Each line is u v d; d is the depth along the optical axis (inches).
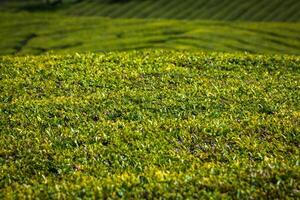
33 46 2881.4
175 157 586.9
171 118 725.9
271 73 985.5
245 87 879.7
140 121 716.0
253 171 535.2
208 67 1013.8
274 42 2691.9
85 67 1006.4
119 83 903.7
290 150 605.9
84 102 799.7
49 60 1080.2
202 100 806.5
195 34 2940.5
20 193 505.0
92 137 656.4
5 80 937.5
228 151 605.9
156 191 490.9
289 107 775.7
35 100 815.7
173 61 1050.7
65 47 2797.7
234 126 685.9
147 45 2696.9
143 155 599.8
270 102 797.2
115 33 3161.9
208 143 631.2
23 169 568.4
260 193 486.3
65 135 660.1
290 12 4099.4
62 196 491.8
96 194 493.4
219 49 2519.7
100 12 4562.0
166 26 3326.8
